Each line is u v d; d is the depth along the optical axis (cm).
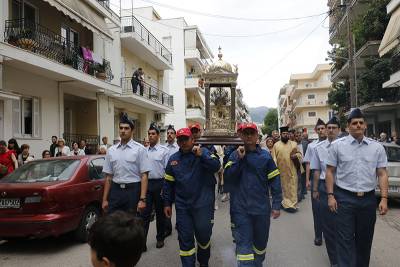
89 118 1853
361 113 452
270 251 634
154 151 680
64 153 1213
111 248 155
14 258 634
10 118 1250
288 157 987
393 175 1027
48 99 1474
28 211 635
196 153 506
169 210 526
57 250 674
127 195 567
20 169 739
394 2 1589
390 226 828
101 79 1717
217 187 1204
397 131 2278
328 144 585
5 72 1250
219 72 1004
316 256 606
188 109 3822
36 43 1286
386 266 557
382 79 2075
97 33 1598
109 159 578
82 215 705
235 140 926
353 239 448
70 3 1416
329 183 466
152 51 2397
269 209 479
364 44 2152
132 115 2456
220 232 771
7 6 1212
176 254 631
